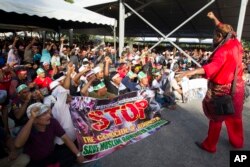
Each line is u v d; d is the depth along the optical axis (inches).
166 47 1071.6
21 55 426.0
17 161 113.4
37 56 370.6
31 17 438.3
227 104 140.6
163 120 214.8
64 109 137.4
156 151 160.1
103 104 167.2
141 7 418.9
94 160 144.3
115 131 169.8
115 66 347.6
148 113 200.2
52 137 118.0
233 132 163.0
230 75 139.3
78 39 1115.3
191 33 853.8
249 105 285.7
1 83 185.8
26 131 107.4
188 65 524.7
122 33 422.0
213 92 145.5
